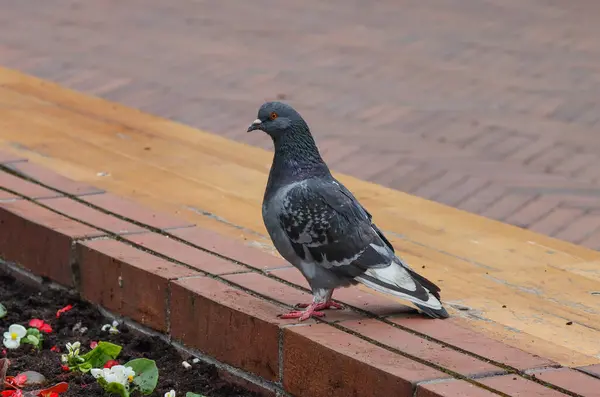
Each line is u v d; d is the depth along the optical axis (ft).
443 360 22.24
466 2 77.97
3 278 31.40
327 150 43.52
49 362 26.08
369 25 69.82
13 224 30.99
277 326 23.93
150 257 28.19
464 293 27.58
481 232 32.89
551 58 61.31
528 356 22.66
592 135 46.60
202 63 58.18
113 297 28.12
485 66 59.31
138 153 39.99
